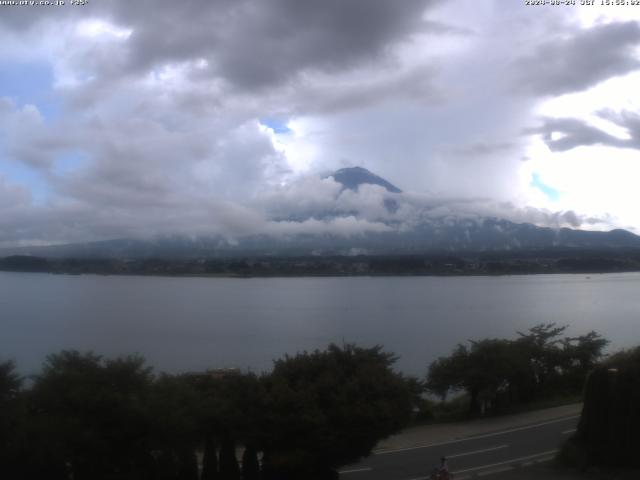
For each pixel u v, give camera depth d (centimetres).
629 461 2116
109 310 11112
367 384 2025
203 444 2144
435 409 3186
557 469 2166
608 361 2303
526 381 3247
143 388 1838
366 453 2009
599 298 14100
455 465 2233
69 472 1745
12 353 6141
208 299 13600
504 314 10675
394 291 15950
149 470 1764
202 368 5250
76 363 1870
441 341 7269
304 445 1889
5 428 1596
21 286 15525
